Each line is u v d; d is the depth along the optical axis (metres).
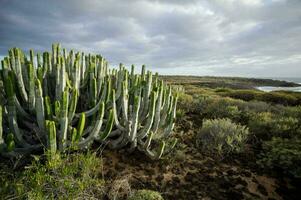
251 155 4.28
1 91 3.25
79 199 2.35
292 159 3.79
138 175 3.23
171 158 3.79
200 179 3.36
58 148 3.10
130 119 3.75
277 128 5.23
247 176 3.56
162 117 4.21
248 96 13.07
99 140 3.47
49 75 3.71
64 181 2.33
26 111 3.43
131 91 4.25
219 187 3.21
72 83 3.77
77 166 2.60
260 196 3.10
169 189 3.04
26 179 2.36
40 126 3.08
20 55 3.48
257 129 5.40
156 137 4.16
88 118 3.78
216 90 17.92
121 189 2.84
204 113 7.23
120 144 3.78
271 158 3.98
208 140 4.53
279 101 12.02
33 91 3.21
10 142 2.73
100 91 3.90
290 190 3.27
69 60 3.90
